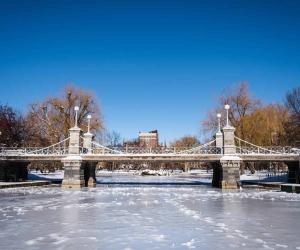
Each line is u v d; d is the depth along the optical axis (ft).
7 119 217.15
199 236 48.83
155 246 43.27
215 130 217.97
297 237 48.34
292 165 156.76
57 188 148.77
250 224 58.34
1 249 41.73
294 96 220.84
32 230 52.70
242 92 219.82
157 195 113.70
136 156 153.79
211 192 127.65
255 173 238.68
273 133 221.46
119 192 126.82
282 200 97.81
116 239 46.88
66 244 44.16
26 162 175.63
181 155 153.28
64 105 221.05
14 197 104.88
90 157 154.81
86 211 73.15
